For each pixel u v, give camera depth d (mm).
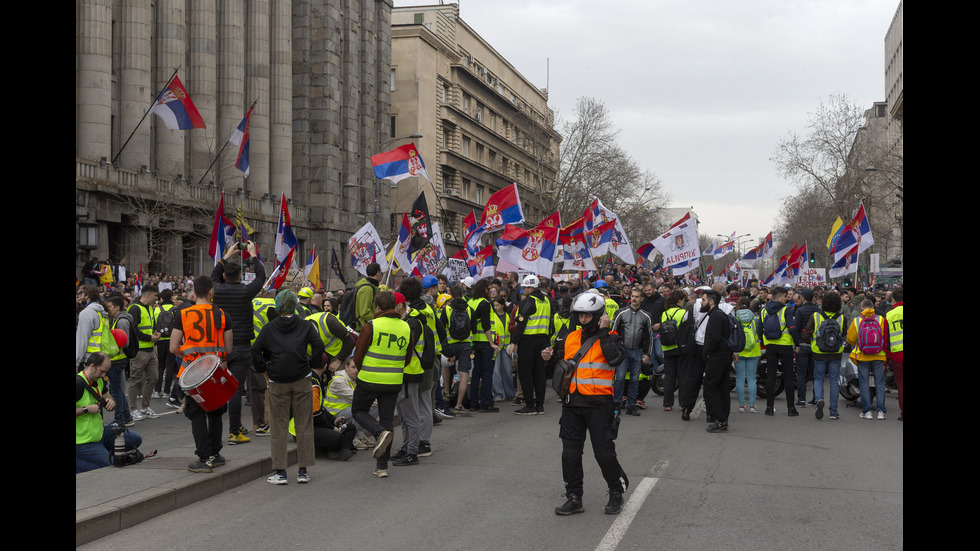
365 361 9172
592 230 22359
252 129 43719
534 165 91625
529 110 92000
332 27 52219
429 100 66062
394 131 64500
